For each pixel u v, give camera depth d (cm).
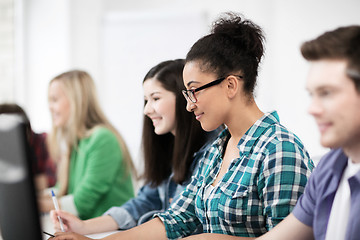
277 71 382
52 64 380
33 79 384
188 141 160
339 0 371
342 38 80
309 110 82
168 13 394
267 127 122
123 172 229
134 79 400
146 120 174
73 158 237
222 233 125
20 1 380
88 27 390
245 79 122
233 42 121
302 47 85
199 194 136
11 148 82
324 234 95
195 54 121
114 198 223
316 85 81
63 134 244
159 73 163
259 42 124
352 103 78
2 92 381
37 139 268
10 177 83
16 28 382
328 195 94
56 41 379
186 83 124
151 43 397
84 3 387
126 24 399
